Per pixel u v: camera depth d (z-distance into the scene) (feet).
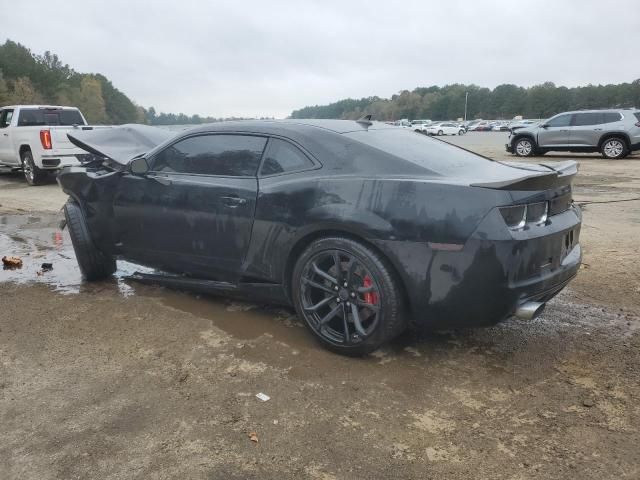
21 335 12.39
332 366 10.84
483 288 9.66
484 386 10.01
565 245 11.07
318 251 11.12
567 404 9.35
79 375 10.52
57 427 8.81
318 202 11.05
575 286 15.44
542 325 12.78
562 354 11.27
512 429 8.66
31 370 10.74
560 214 11.05
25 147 40.52
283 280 11.98
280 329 12.66
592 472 7.61
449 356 11.26
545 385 10.01
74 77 360.07
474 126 267.18
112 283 16.28
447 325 10.34
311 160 11.60
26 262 18.72
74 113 44.86
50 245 21.27
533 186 9.89
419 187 10.11
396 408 9.30
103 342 12.01
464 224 9.63
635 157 57.31
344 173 11.08
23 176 48.03
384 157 11.00
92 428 8.77
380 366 10.83
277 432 8.63
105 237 15.34
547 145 58.95
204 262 13.35
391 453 8.09
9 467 7.84
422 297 10.09
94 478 7.59
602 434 8.48
